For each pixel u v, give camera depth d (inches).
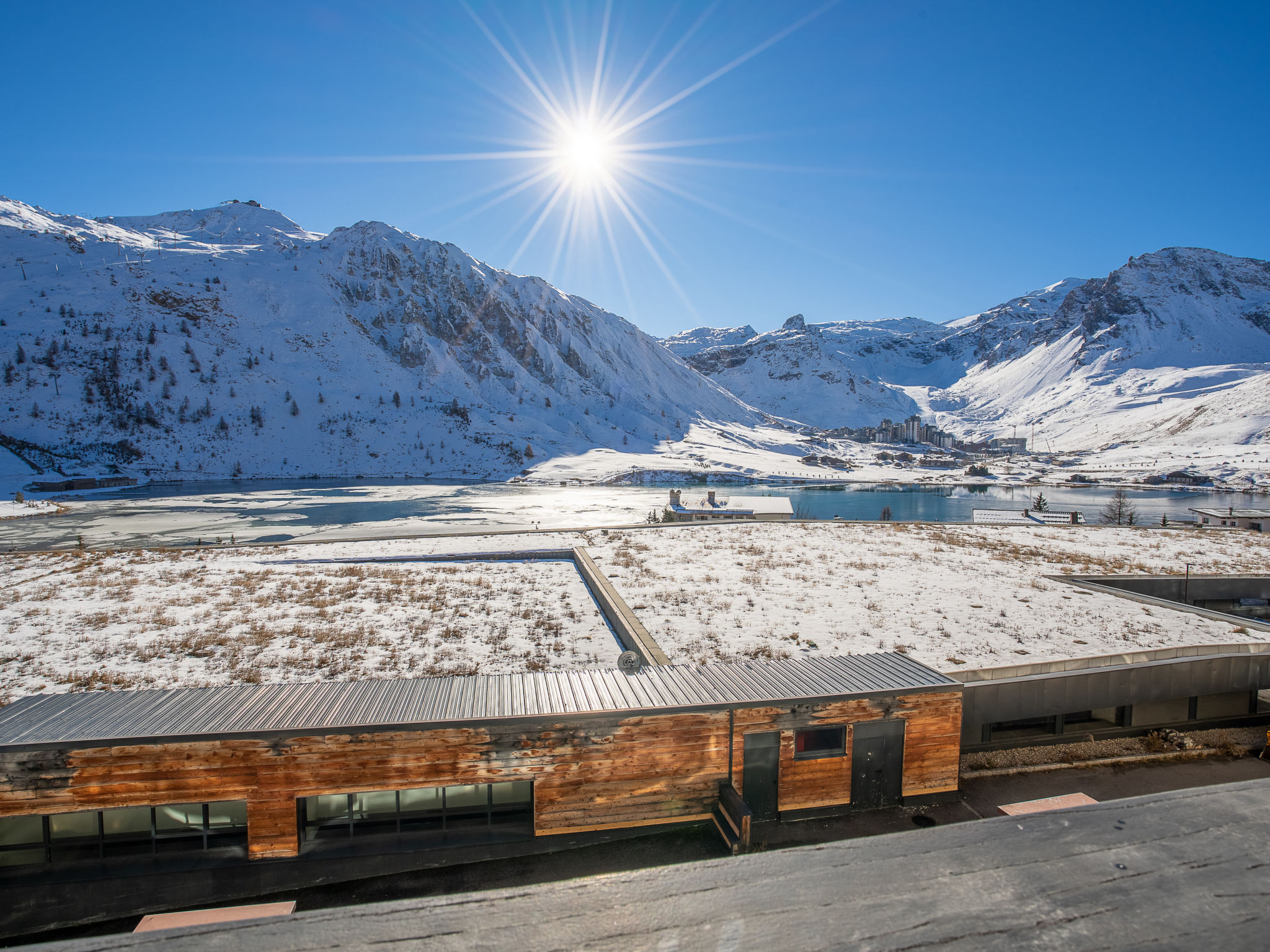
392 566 1244.5
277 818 427.8
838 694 488.4
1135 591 1090.1
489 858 446.3
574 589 1076.5
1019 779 560.4
